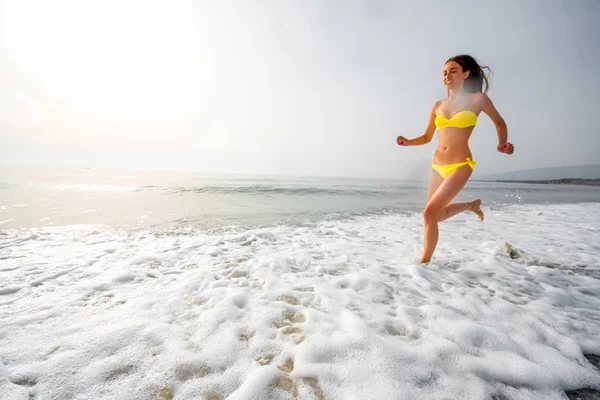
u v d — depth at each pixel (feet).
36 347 4.73
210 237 13.34
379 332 5.42
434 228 9.53
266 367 4.27
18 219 17.02
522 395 4.01
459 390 4.01
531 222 20.63
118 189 41.73
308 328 5.47
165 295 6.86
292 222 18.61
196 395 3.84
